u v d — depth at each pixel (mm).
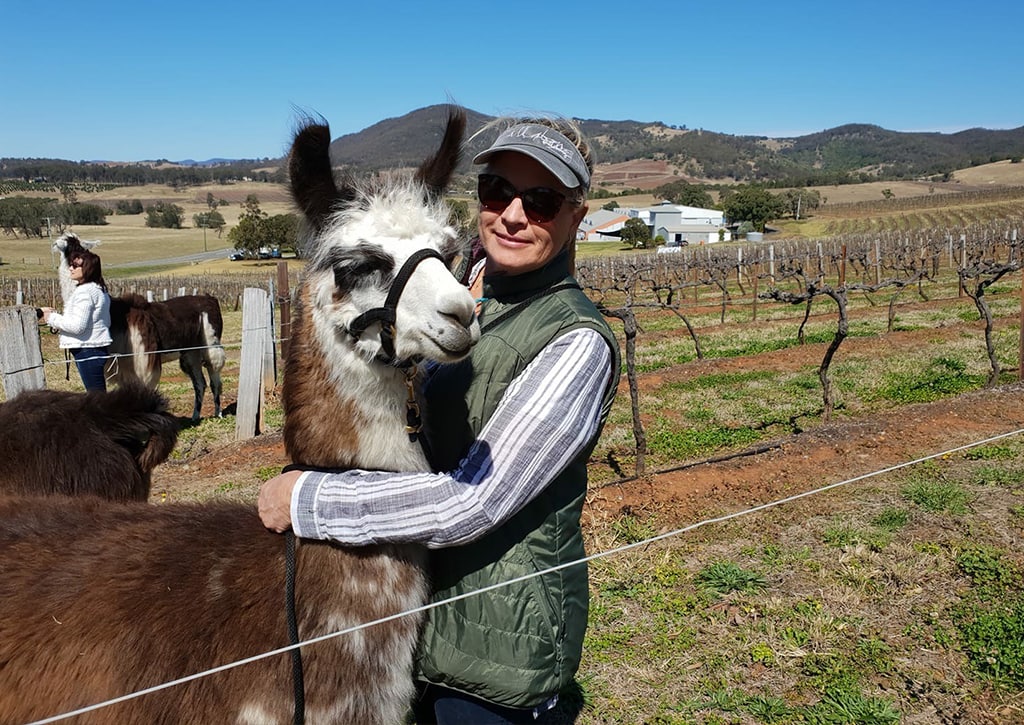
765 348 16188
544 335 2100
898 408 10422
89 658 2174
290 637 2146
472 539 1987
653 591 5414
